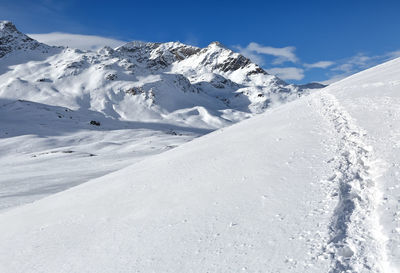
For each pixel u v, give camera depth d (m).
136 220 12.13
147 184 16.75
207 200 11.68
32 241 13.44
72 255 10.87
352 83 28.44
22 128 179.62
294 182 10.64
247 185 11.76
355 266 6.07
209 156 18.34
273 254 7.15
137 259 9.06
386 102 16.89
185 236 9.45
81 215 14.98
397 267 5.51
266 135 18.66
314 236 7.27
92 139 160.25
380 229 6.83
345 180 9.80
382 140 11.91
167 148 112.75
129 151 115.00
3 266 11.73
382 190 8.39
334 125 16.36
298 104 28.81
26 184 47.22
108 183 20.84
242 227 8.83
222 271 7.20
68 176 53.38
